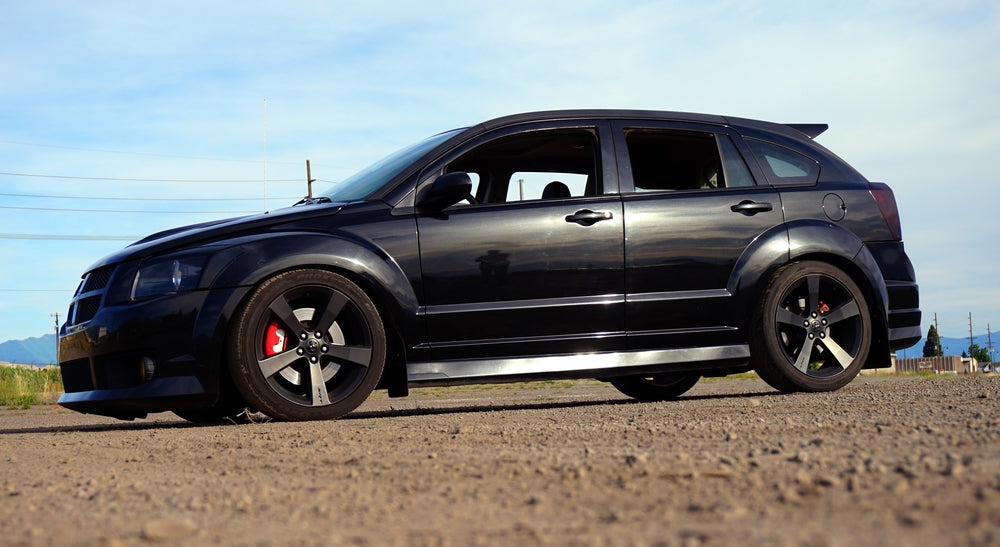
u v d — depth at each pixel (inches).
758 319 218.2
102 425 244.8
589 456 106.3
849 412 154.6
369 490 90.2
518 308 203.3
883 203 232.2
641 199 214.5
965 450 97.8
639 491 81.7
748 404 179.6
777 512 69.3
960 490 73.7
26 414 358.6
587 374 206.4
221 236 194.2
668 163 222.5
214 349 185.0
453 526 70.3
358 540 66.1
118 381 193.2
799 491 76.3
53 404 458.0
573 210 208.8
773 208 222.4
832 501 72.1
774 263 218.8
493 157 213.9
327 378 192.5
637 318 210.5
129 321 187.6
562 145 217.5
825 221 225.5
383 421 176.9
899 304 230.1
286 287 188.1
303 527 72.3
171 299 186.7
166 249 193.2
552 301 205.5
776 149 231.3
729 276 217.0
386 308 194.9
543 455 109.2
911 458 92.2
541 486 87.3
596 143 217.6
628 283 210.4
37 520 81.5
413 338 197.0
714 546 58.1
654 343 211.9
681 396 272.2
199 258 188.9
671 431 132.4
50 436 181.6
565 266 206.7
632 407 190.2
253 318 185.9
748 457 100.3
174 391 184.5
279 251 188.5
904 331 230.8
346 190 215.8
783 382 220.7
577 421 158.4
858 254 224.8
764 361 219.0
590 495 81.1
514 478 93.0
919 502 68.9
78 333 197.5
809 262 222.2
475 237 201.9
